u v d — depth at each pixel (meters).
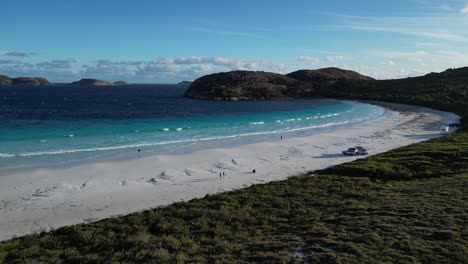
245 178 33.00
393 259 13.00
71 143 48.47
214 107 119.94
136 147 46.84
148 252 16.06
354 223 17.52
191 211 22.80
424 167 32.47
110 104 124.31
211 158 41.03
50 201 26.22
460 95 121.69
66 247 17.95
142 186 30.28
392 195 23.38
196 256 15.26
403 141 51.91
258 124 74.38
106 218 23.00
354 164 35.06
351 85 188.38
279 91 180.25
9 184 29.89
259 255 14.34
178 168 36.47
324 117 89.50
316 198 24.81
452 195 21.27
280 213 21.86
